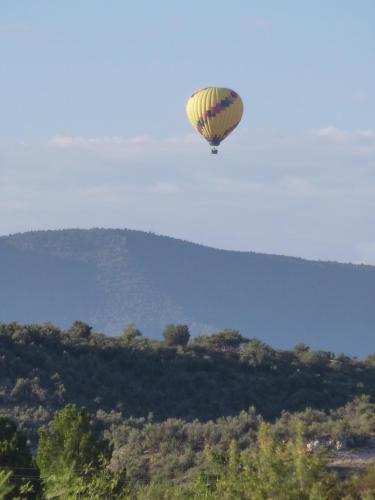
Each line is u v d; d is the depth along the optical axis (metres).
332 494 87.62
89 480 88.50
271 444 88.44
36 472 111.25
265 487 84.44
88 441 116.88
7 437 117.75
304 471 85.44
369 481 92.00
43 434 117.38
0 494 63.53
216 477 91.62
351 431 139.88
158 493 91.94
